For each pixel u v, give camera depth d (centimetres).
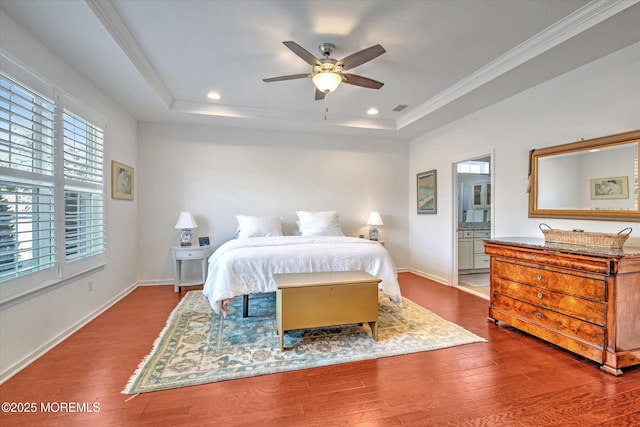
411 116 428
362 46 253
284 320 228
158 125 429
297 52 221
